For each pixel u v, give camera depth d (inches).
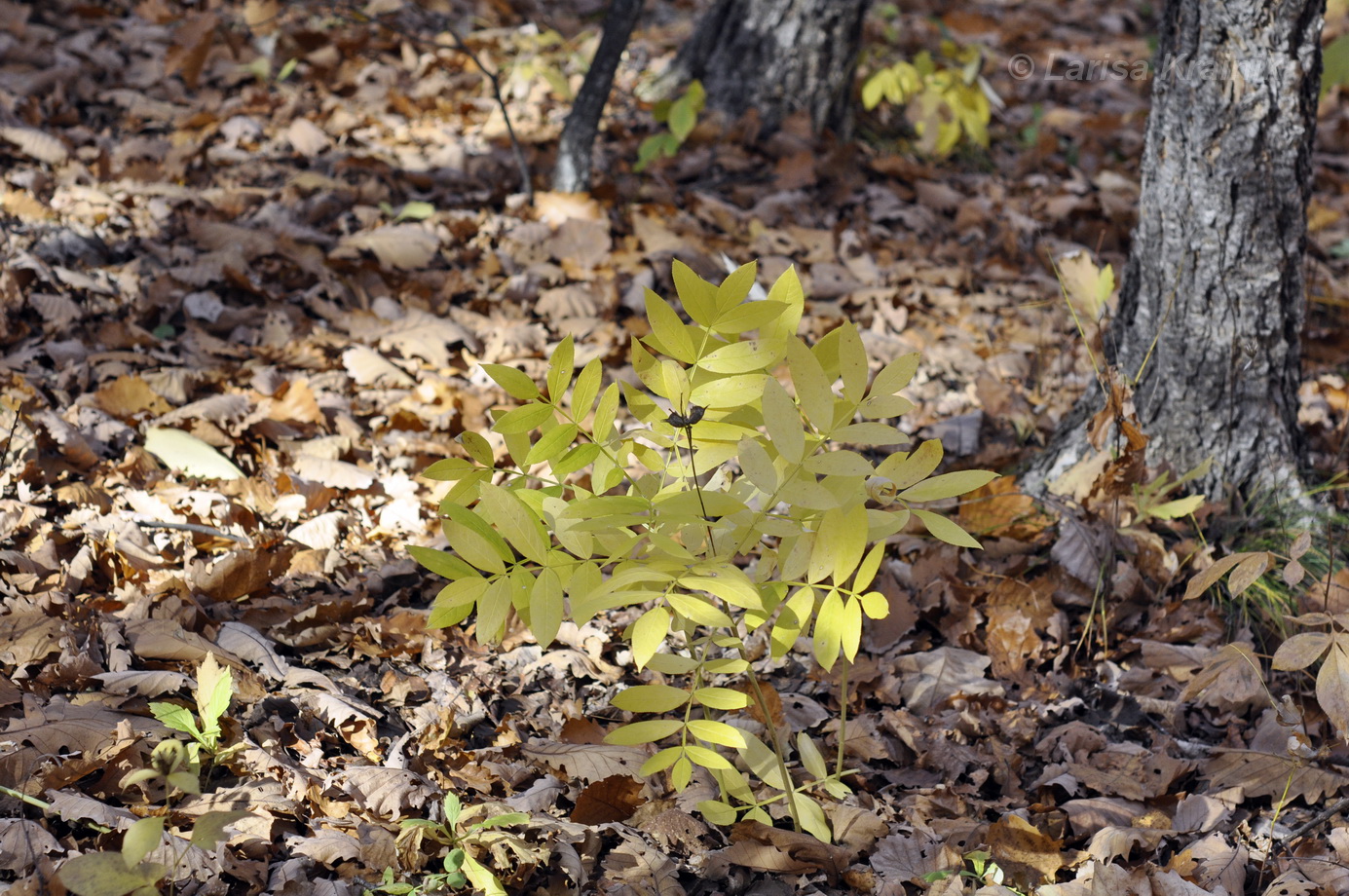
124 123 192.4
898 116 247.3
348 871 77.9
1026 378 164.1
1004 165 241.4
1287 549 120.6
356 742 91.7
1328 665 81.2
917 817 90.9
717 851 85.2
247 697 93.2
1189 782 99.7
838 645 73.1
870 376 158.2
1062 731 102.8
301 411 134.0
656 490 78.4
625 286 171.8
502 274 170.9
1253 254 121.0
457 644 106.7
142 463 120.8
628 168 206.8
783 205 201.3
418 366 149.3
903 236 203.8
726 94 222.7
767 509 69.6
